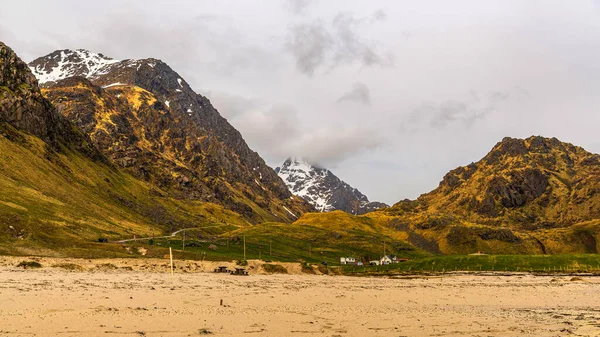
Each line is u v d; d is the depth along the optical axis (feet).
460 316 198.08
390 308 230.27
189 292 262.26
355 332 151.33
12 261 404.98
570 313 216.74
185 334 135.74
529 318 194.49
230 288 306.14
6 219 596.70
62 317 150.41
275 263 592.60
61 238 613.11
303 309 210.18
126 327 140.87
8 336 120.26
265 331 146.82
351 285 398.62
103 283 285.84
